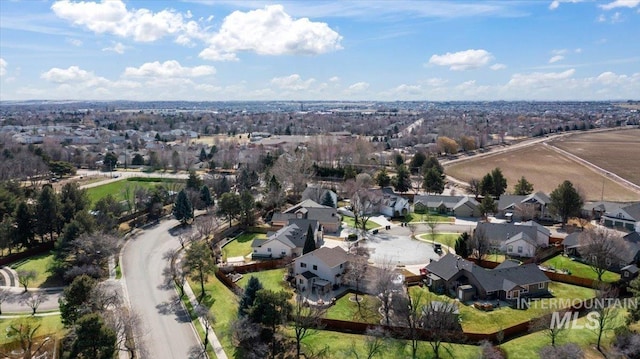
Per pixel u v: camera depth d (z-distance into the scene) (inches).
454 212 4581.7
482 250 3169.3
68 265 3088.1
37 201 3750.0
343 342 2166.6
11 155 6437.0
